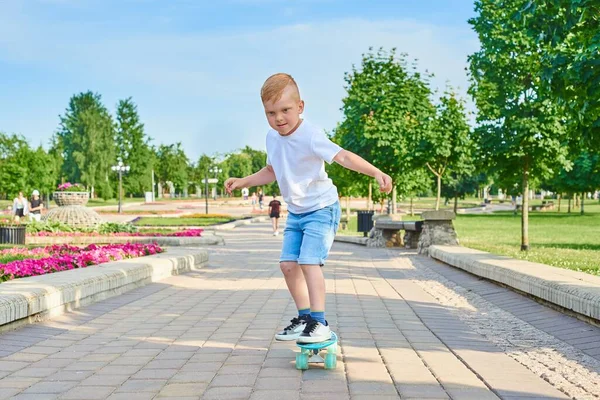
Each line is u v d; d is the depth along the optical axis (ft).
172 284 32.17
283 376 13.71
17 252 41.04
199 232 74.38
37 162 223.10
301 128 14.38
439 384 13.08
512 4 50.78
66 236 67.77
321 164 14.60
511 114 51.57
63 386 13.15
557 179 164.96
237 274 37.52
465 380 13.41
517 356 15.93
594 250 50.01
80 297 24.08
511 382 13.24
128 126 354.95
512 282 26.68
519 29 50.24
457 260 37.37
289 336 14.64
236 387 12.88
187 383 13.25
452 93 67.15
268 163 15.84
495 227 104.01
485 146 53.11
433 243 52.42
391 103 72.43
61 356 15.96
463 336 18.58
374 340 17.83
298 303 15.21
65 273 27.30
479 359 15.53
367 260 48.70
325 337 13.93
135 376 13.91
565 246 56.70
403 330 19.49
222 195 406.62
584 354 16.06
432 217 52.65
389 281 34.04
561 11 31.09
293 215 15.05
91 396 12.40
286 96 14.03
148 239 66.18
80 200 80.28
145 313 22.97
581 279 23.40
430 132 66.80
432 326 20.21
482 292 28.32
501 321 21.25
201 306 24.73
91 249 39.58
